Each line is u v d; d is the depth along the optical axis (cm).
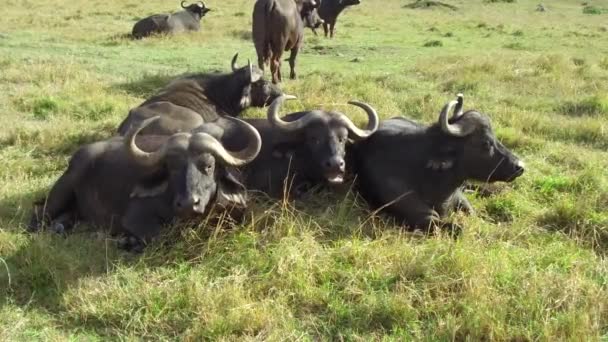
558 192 750
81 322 496
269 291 522
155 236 592
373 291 521
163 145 576
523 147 921
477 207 709
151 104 795
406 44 1978
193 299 507
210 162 571
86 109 1048
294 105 1037
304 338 472
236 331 480
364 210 673
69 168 637
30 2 2652
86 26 2088
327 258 563
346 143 675
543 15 3241
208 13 2611
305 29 2422
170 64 1509
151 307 502
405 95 1203
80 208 644
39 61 1402
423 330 481
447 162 646
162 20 1953
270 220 621
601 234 634
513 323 479
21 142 871
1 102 1079
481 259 552
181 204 552
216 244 575
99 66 1427
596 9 3500
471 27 2478
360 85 1247
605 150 955
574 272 538
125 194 614
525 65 1513
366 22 2628
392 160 662
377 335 480
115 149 637
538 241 626
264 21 1323
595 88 1299
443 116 634
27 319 490
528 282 520
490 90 1287
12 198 684
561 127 1027
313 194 688
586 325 466
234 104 936
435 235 627
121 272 548
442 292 518
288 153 679
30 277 538
